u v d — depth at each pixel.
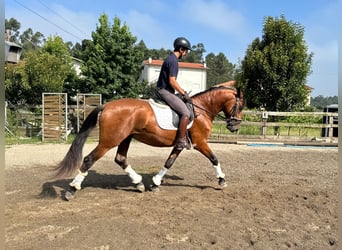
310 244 3.48
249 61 16.09
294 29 15.62
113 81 21.38
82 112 14.49
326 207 4.68
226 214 4.32
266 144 11.66
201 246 3.38
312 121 15.78
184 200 4.89
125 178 6.28
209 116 5.38
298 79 15.56
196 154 9.32
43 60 18.16
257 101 16.17
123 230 3.71
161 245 3.37
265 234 3.71
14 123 14.19
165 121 4.91
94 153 4.79
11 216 4.10
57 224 3.86
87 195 5.07
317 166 7.99
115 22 21.64
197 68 55.09
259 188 5.67
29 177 6.23
